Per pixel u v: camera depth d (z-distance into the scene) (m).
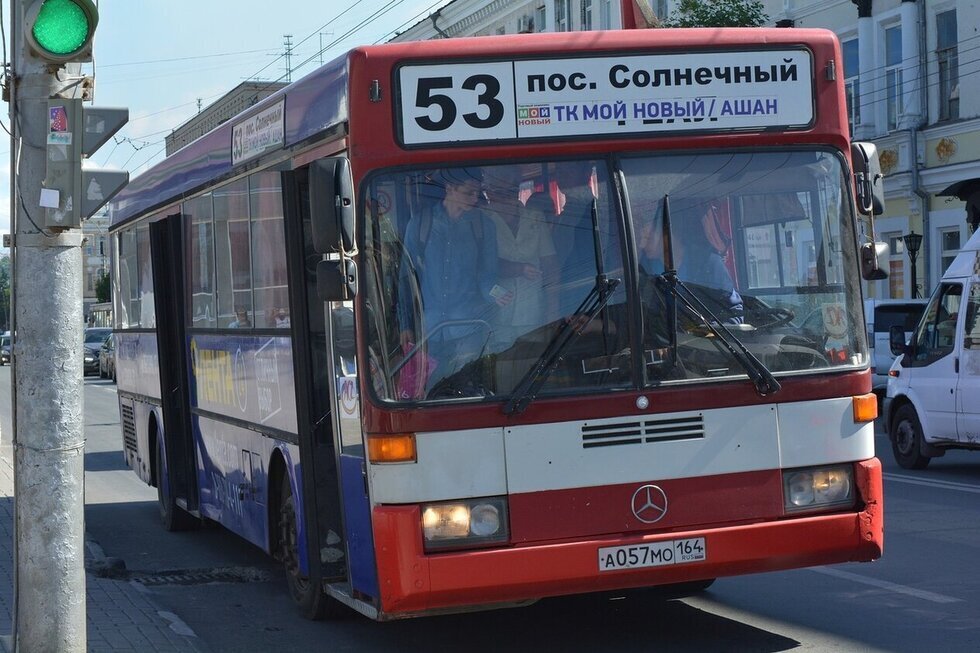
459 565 6.21
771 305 6.73
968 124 28.91
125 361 14.10
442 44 6.55
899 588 8.63
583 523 6.36
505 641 7.60
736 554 6.50
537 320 6.44
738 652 7.11
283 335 8.09
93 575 9.96
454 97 6.54
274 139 8.16
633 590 8.76
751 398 6.59
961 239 29.53
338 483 7.20
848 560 6.76
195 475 11.23
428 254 6.43
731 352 6.58
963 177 29.30
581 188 6.58
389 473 6.29
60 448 6.46
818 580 8.99
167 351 11.75
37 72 6.41
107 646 7.25
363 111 6.48
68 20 6.29
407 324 6.38
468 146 6.52
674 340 6.53
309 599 8.27
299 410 7.66
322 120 7.12
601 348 6.45
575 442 6.37
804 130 6.91
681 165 6.70
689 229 6.64
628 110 6.68
